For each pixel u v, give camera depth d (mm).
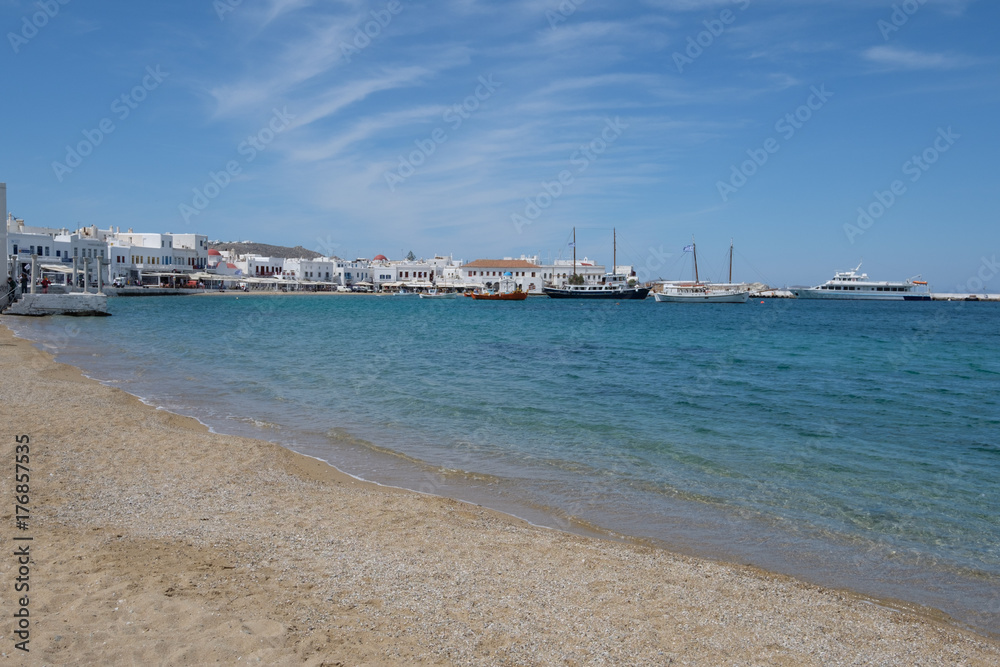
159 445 11875
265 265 156500
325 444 13711
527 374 26469
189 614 5305
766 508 10195
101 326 46344
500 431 15445
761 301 166125
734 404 20141
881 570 7957
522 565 7191
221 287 139250
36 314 49531
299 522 8211
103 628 5004
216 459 11242
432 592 6273
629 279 171375
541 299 159625
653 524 9359
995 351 41188
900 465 13102
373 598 6031
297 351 33656
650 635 5695
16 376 19406
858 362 33781
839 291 156375
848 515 9961
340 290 167250
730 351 39062
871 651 5754
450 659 4984
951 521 9766
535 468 12219
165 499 8859
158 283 120875
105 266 106000
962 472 12586
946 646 5957
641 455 13406
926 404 20891
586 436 15109
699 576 7223
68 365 24328
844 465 13008
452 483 11117
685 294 136375
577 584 6754
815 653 5609
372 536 7828
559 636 5539
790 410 19312
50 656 4551
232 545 7199
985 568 8078
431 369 27281
